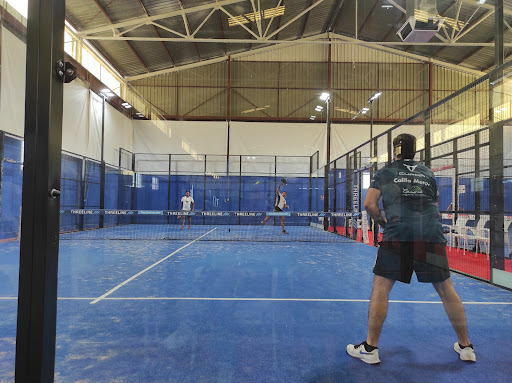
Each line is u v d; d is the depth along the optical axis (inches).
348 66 510.9
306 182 519.2
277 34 361.4
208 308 85.1
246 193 521.0
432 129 456.4
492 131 129.4
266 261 164.2
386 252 57.3
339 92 513.3
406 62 490.3
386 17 188.9
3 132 125.3
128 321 74.5
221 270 139.4
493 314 83.3
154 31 364.8
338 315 79.4
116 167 443.8
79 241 253.1
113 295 97.5
